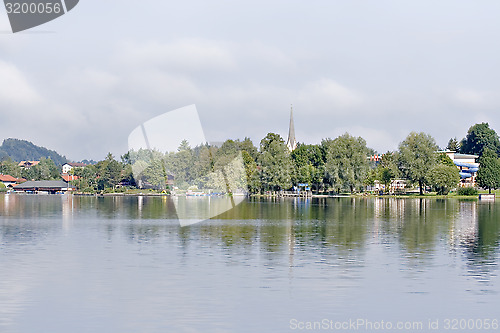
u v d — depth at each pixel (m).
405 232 62.59
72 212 103.19
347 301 29.50
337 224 73.31
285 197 186.00
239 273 36.38
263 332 24.72
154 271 36.97
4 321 25.88
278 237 56.56
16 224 73.88
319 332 24.84
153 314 26.98
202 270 37.41
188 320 26.20
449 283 33.62
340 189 185.12
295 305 28.69
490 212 102.19
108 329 24.86
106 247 48.41
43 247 48.47
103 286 32.53
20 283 33.28
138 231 62.53
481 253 45.47
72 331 24.59
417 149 185.75
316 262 40.72
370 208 115.38
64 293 30.84
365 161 184.12
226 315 26.92
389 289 32.03
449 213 99.19
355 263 40.34
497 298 30.16
